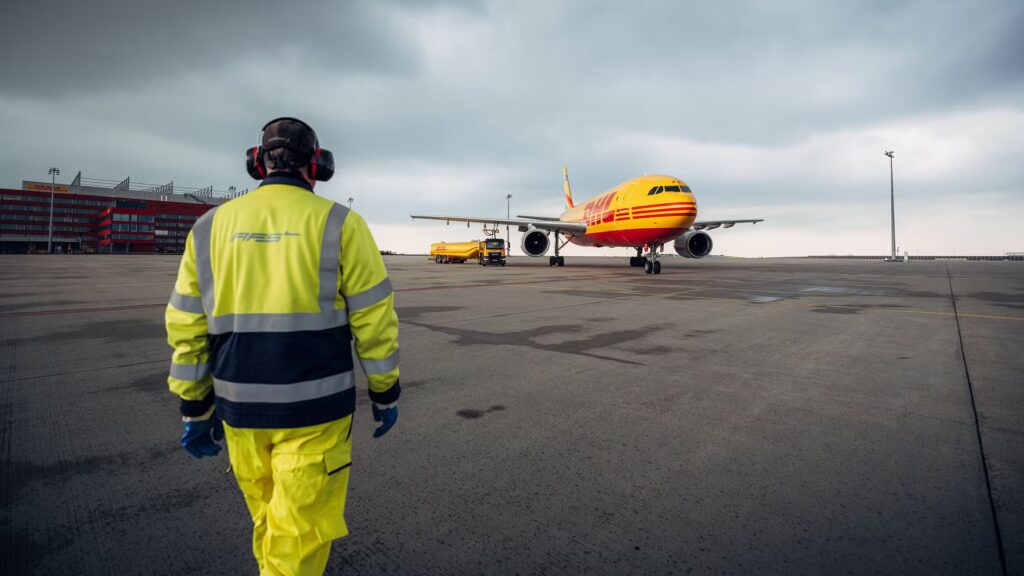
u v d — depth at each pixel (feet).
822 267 109.29
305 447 4.82
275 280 4.65
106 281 54.65
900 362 16.47
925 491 7.67
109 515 7.13
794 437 9.96
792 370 15.48
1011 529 6.59
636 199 65.98
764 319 26.43
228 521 7.04
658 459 8.96
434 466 8.74
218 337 4.79
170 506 7.43
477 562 6.03
